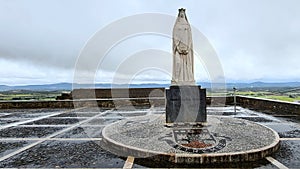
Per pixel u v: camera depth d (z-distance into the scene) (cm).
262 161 582
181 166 554
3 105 1988
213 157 570
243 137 760
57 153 678
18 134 950
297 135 877
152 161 593
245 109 1722
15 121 1300
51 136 907
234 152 591
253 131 849
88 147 739
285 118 1292
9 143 801
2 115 1574
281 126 1059
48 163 593
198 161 568
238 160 581
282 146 720
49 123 1222
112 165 571
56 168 557
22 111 1802
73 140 838
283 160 589
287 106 1520
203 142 702
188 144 680
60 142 809
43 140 841
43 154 670
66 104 2036
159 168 544
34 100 2038
